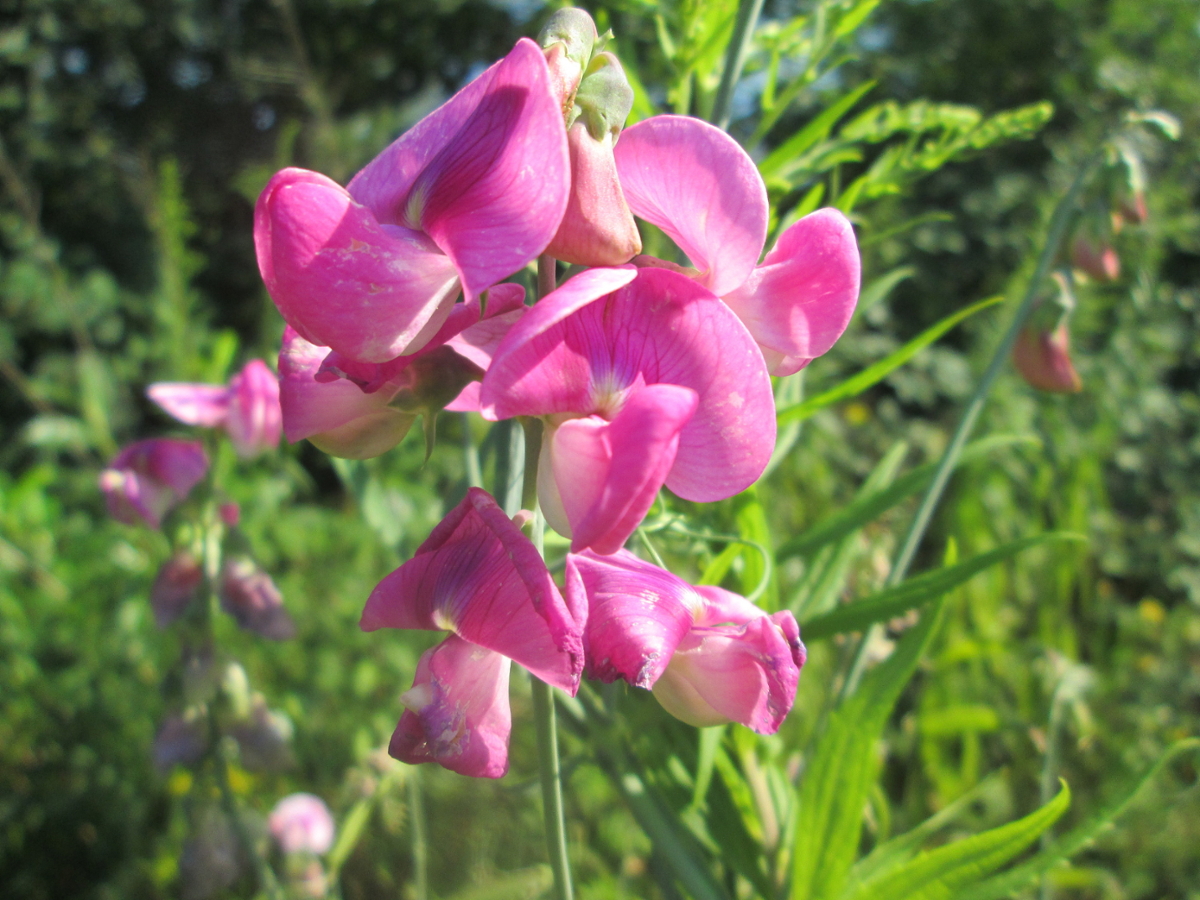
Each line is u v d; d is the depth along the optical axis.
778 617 0.10
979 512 0.33
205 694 0.21
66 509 0.46
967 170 0.73
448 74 1.01
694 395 0.08
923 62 0.76
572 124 0.09
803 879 0.14
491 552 0.09
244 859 0.21
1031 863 0.12
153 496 0.21
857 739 0.13
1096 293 0.46
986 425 0.41
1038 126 0.16
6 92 0.85
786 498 0.33
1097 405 0.48
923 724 0.22
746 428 0.09
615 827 0.28
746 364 0.09
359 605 0.36
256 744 0.21
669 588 0.10
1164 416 0.54
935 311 0.69
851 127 0.17
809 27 0.18
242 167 0.79
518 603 0.09
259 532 0.36
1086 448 0.42
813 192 0.16
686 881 0.13
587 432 0.09
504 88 0.09
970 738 0.27
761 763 0.16
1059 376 0.22
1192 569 0.51
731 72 0.15
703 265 0.10
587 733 0.14
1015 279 0.31
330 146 0.43
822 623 0.14
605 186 0.09
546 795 0.11
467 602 0.09
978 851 0.12
